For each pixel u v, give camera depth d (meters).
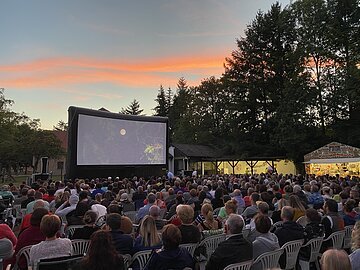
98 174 24.23
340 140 33.12
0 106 35.94
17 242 4.73
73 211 7.40
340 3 33.66
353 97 30.92
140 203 10.52
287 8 39.94
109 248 3.21
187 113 53.47
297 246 5.25
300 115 33.94
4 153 35.75
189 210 5.24
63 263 3.61
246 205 9.32
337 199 9.59
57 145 39.44
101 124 22.72
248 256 4.23
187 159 36.62
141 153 25.16
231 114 42.03
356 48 32.69
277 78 39.84
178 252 3.87
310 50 34.94
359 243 3.49
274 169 33.00
